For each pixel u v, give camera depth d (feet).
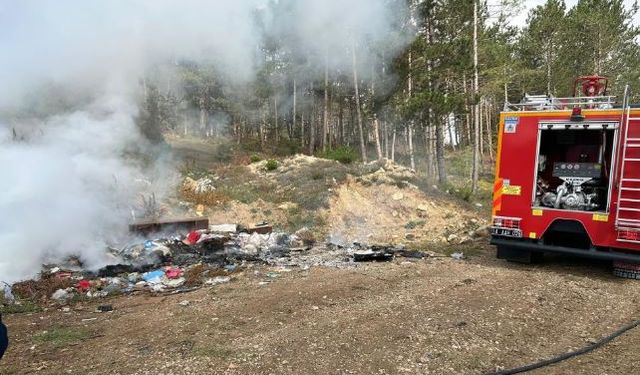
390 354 12.91
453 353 13.08
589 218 23.00
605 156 23.66
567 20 91.25
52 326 15.43
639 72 87.35
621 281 22.02
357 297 18.13
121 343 13.76
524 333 14.85
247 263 25.03
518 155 24.81
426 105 50.96
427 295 18.38
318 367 12.09
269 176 50.01
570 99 24.26
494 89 65.26
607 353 13.69
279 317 15.84
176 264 24.54
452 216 40.96
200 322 15.47
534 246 24.32
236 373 11.74
